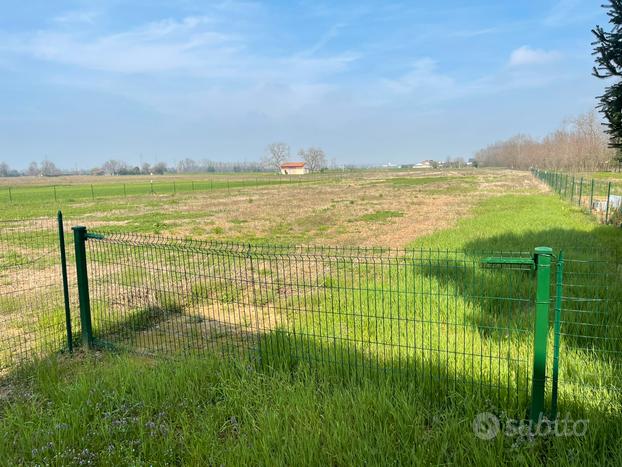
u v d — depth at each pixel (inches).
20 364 235.1
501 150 6225.4
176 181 3646.7
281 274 446.3
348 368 197.2
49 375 219.6
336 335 244.1
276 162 6333.7
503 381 179.2
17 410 181.8
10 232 848.9
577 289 291.3
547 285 150.0
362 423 156.0
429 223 837.2
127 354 240.7
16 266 530.9
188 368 205.3
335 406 168.4
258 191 2183.8
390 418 160.4
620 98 381.1
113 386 197.6
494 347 210.8
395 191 1860.2
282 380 191.8
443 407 170.7
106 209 1347.2
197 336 275.1
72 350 261.7
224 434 165.5
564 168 3034.0
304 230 816.3
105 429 166.2
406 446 143.3
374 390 174.6
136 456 153.7
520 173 3850.9
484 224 692.7
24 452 155.2
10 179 4904.0
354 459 139.3
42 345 266.7
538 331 151.3
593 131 2687.0
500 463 133.0
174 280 421.1
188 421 170.2
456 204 1201.4
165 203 1553.9
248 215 1105.4
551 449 142.3
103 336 281.3
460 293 298.8
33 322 314.7
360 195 1697.8
